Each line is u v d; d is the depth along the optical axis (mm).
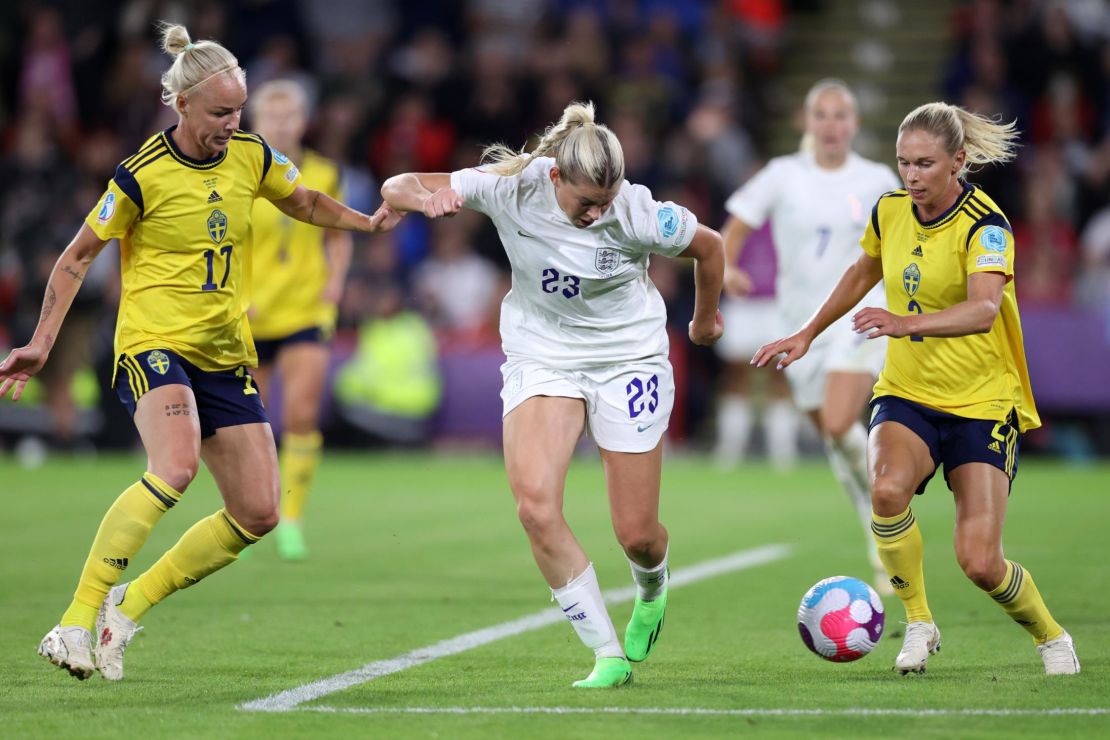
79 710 17625
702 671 20391
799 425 63688
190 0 69312
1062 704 17797
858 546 35469
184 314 20188
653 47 71812
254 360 21141
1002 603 19875
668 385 20250
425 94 68750
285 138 33438
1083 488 49219
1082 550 34125
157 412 19688
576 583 19078
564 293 19672
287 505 33719
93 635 23016
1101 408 57344
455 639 23156
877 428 20609
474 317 63344
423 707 17750
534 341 20078
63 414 60688
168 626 24422
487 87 68500
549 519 18969
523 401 19703
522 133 68125
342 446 61969
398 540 36656
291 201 21125
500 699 18250
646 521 19984
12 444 60875
